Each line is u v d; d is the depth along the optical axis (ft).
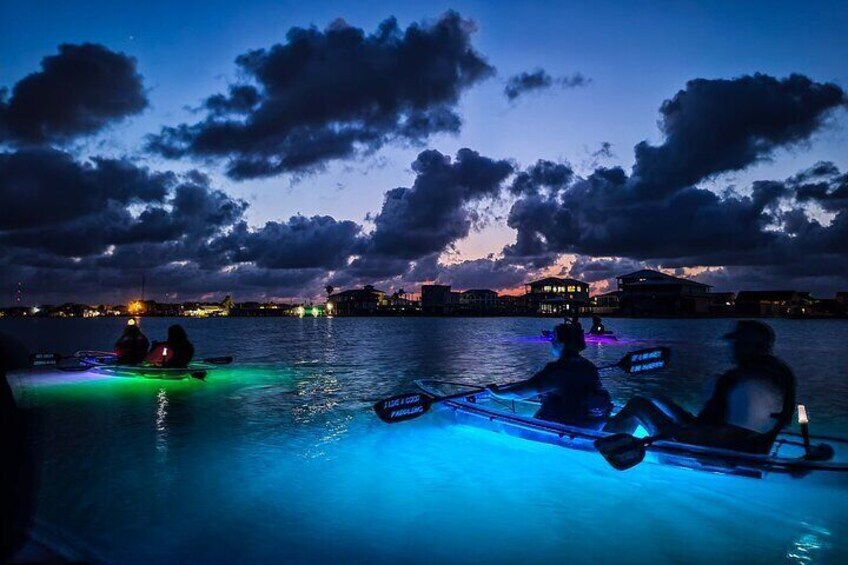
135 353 58.34
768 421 22.82
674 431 24.23
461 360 85.40
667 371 69.72
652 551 18.16
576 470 26.20
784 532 19.56
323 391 51.83
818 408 44.11
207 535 19.15
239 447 30.73
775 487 22.90
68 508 21.66
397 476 25.72
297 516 20.98
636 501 22.43
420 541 18.78
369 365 77.71
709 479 24.34
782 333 184.14
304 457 28.91
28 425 8.13
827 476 21.03
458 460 28.09
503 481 24.97
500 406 37.73
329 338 155.33
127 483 24.66
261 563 17.10
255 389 52.26
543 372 29.04
